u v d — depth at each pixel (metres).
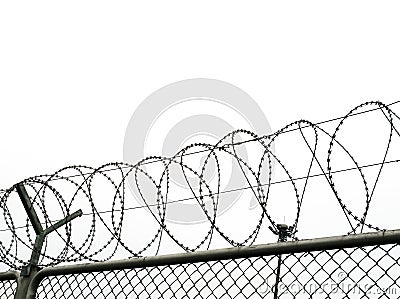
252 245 2.48
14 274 3.15
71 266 2.98
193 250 2.67
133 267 2.78
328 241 2.29
